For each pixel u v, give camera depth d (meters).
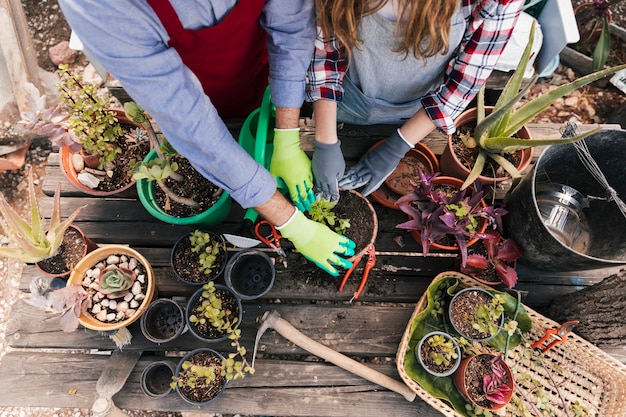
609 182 1.31
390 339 1.33
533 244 1.22
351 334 1.34
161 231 1.42
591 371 1.28
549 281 1.39
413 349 1.25
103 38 0.69
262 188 1.00
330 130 1.20
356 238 1.28
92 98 1.26
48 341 1.34
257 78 1.35
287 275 1.38
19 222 1.16
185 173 1.36
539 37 1.60
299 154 1.24
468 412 1.19
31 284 1.20
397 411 1.28
